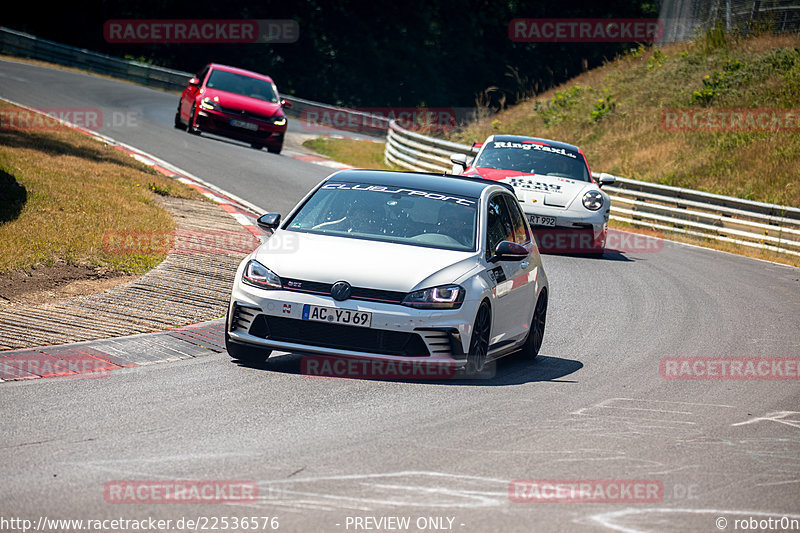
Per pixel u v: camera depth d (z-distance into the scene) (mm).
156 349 27766
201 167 69938
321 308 25359
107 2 173250
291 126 131000
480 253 27781
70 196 45844
